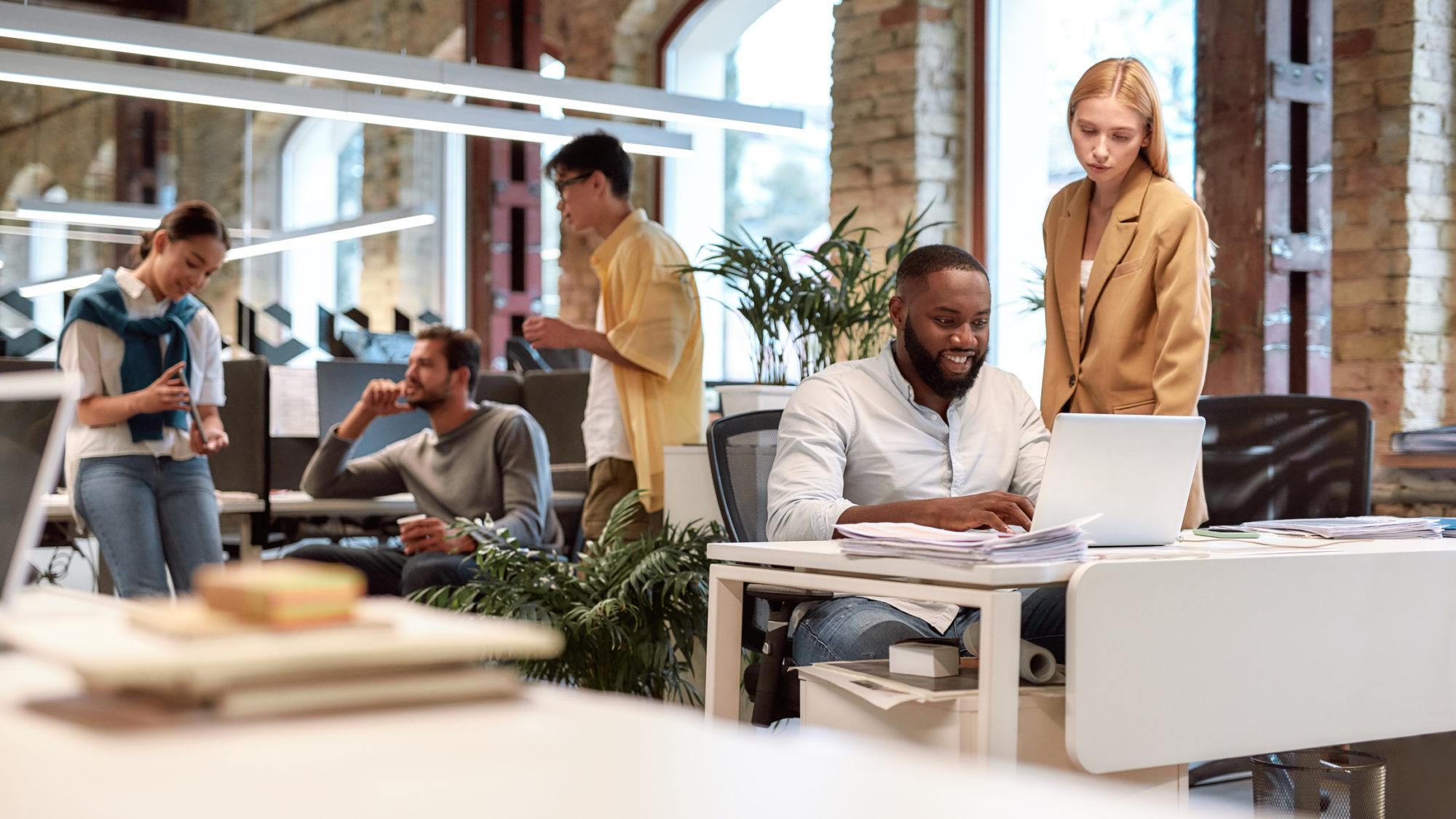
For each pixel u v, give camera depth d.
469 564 3.10
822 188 6.87
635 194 7.78
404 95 8.80
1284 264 3.87
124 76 4.53
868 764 0.56
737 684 1.91
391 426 4.47
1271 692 1.65
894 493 2.27
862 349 3.47
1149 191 2.45
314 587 0.64
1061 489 1.73
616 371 3.47
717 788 0.51
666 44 7.61
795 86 7.03
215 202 10.35
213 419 3.00
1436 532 2.04
